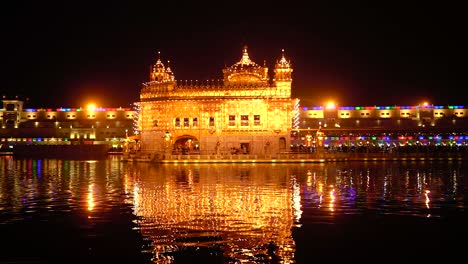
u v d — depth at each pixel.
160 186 52.78
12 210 37.97
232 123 101.88
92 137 154.12
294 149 112.06
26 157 126.50
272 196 45.03
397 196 45.12
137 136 108.19
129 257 26.25
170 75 110.44
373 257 26.33
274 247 27.80
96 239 29.39
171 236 29.89
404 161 100.50
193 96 102.44
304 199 43.09
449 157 104.50
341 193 47.19
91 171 74.06
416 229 31.83
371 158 102.50
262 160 94.75
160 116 104.06
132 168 80.88
